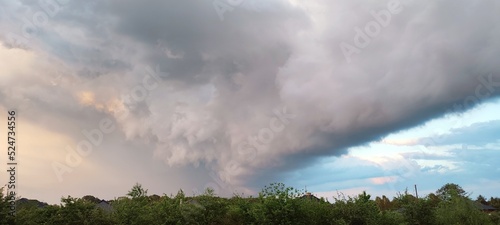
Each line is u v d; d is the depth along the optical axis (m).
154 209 25.36
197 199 27.69
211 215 26.38
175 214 25.14
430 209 30.45
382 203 36.88
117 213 23.06
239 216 27.38
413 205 31.03
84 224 20.78
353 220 27.20
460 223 27.58
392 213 29.12
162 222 24.52
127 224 22.61
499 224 29.12
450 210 28.59
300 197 27.55
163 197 27.02
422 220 30.52
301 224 26.28
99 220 21.50
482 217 27.80
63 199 21.70
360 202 27.80
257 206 26.77
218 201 27.56
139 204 24.97
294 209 26.12
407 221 30.58
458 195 29.23
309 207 27.02
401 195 33.12
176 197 27.03
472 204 28.44
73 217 21.11
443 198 30.42
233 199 29.30
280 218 25.72
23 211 21.31
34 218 21.11
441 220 28.69
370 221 26.92
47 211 21.72
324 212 27.36
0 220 19.66
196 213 25.55
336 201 28.48
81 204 21.81
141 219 23.27
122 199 24.98
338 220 26.47
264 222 25.70
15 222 20.22
